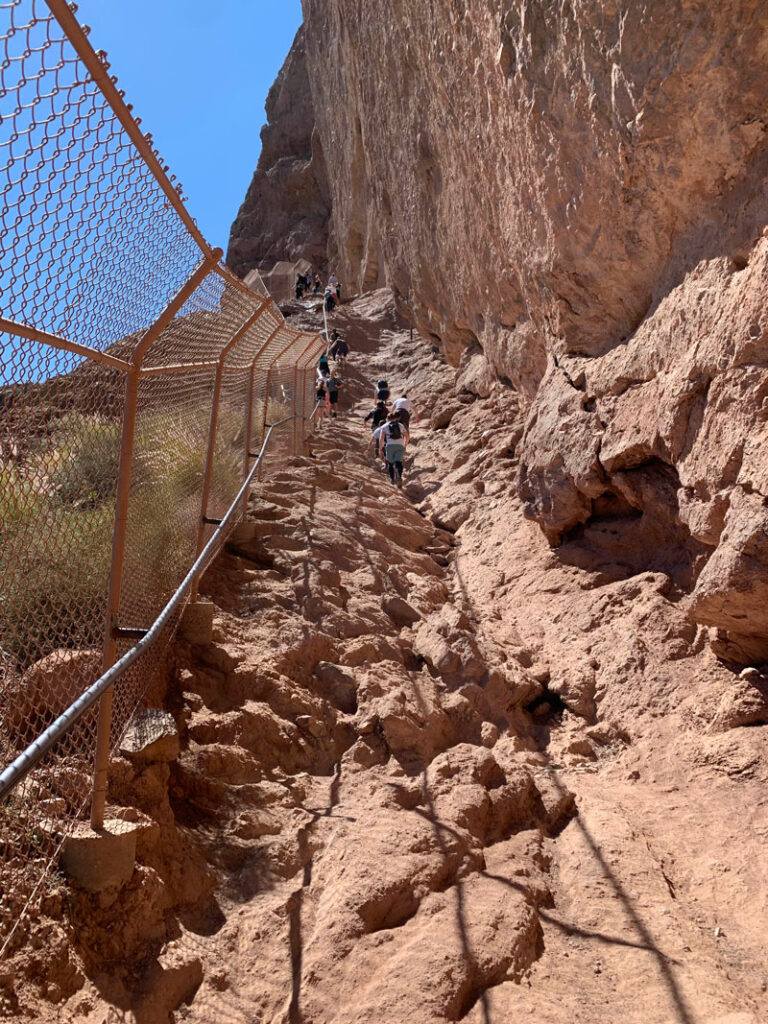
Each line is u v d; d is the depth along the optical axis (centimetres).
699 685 608
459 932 375
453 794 494
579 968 377
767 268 552
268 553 807
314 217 4528
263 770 505
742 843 464
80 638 339
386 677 620
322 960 360
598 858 457
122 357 351
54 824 331
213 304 517
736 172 618
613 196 730
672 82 620
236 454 819
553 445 848
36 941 301
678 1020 339
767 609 538
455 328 1650
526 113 830
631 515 813
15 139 207
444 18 1151
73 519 326
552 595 804
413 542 1006
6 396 251
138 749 422
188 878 396
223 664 574
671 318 685
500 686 638
